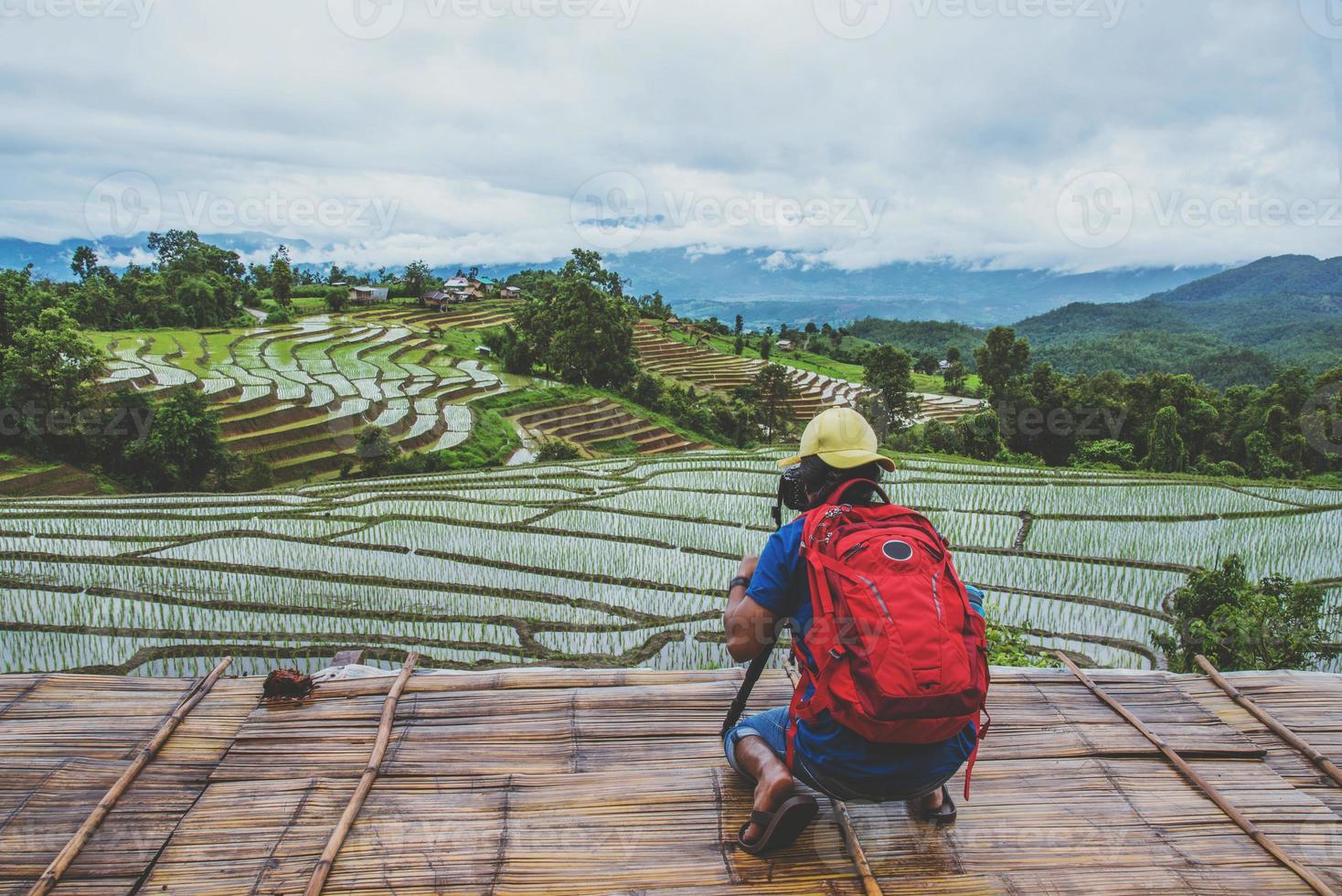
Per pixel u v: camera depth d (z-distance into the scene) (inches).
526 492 834.2
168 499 779.4
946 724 83.5
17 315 1700.3
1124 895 94.2
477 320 3238.2
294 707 128.6
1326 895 94.2
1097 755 123.6
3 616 441.4
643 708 130.5
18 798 105.8
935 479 860.6
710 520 705.6
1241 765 122.2
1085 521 689.6
